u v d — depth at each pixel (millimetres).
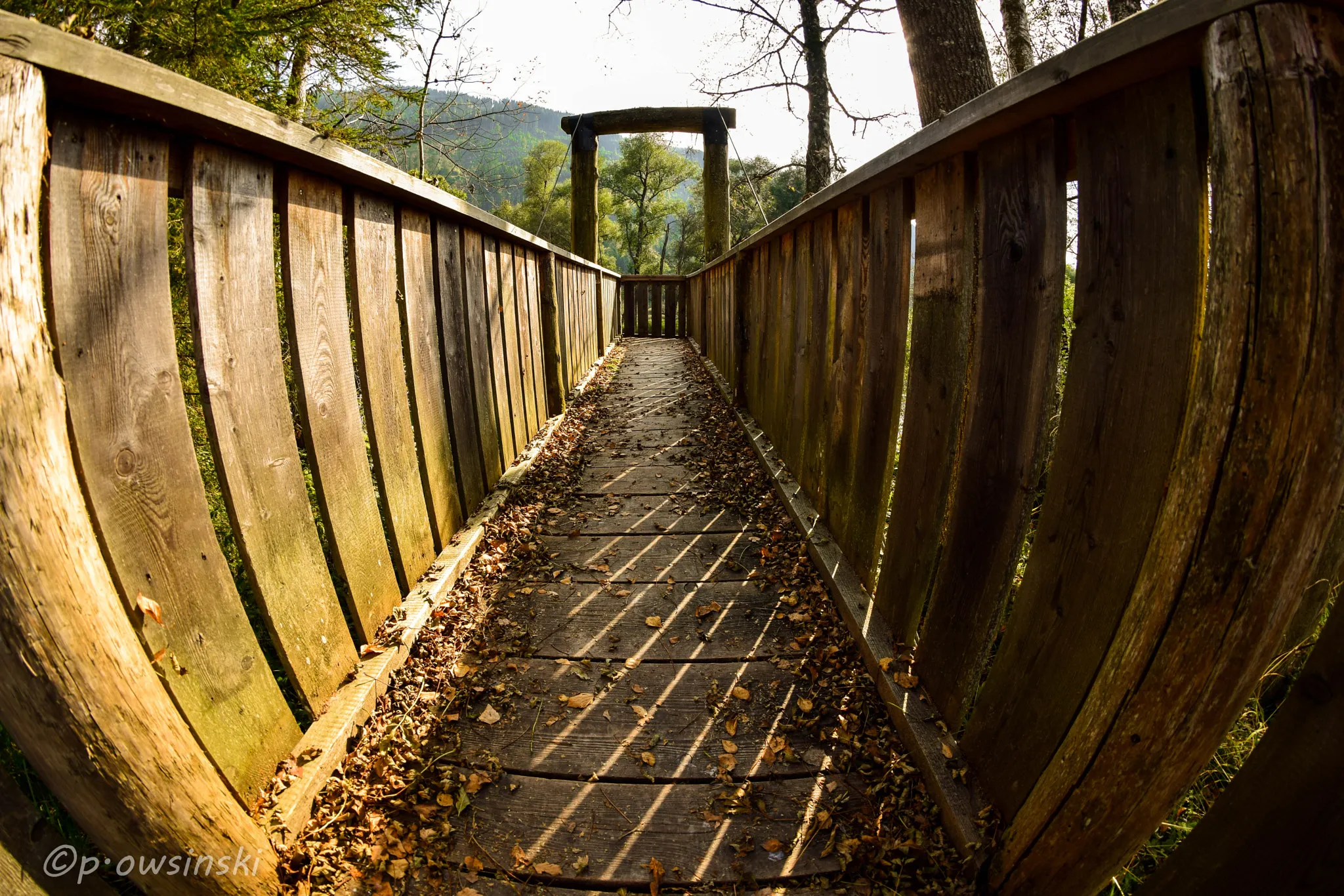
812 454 3051
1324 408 750
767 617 2408
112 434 1082
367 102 4094
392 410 2164
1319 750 748
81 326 1031
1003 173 1445
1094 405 1158
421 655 2061
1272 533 784
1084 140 1170
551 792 1647
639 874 1438
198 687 1238
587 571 2748
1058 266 1278
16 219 836
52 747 880
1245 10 759
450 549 2592
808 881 1423
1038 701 1290
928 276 1846
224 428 1354
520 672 2098
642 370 7758
